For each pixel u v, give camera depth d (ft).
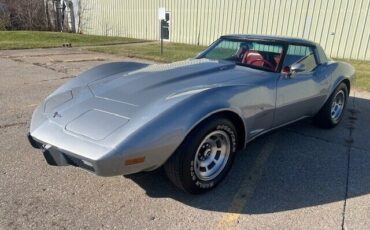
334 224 8.34
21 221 8.09
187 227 8.13
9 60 34.01
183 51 43.96
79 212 8.56
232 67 12.18
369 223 8.41
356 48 38.65
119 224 8.14
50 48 46.37
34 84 22.79
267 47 12.78
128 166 7.91
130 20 67.10
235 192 9.76
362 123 16.30
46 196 9.20
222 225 8.25
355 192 9.89
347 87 16.06
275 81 11.43
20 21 82.33
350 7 38.11
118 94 9.85
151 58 36.86
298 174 10.91
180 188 9.32
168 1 58.08
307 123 16.02
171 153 8.45
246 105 10.02
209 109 8.79
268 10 45.27
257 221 8.43
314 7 40.96
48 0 84.07
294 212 8.83
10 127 14.23
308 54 13.73
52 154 8.60
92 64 32.53
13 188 9.50
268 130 11.91
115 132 8.11
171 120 8.29
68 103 9.93
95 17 75.61
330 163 11.76
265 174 10.85
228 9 49.73
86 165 7.99
